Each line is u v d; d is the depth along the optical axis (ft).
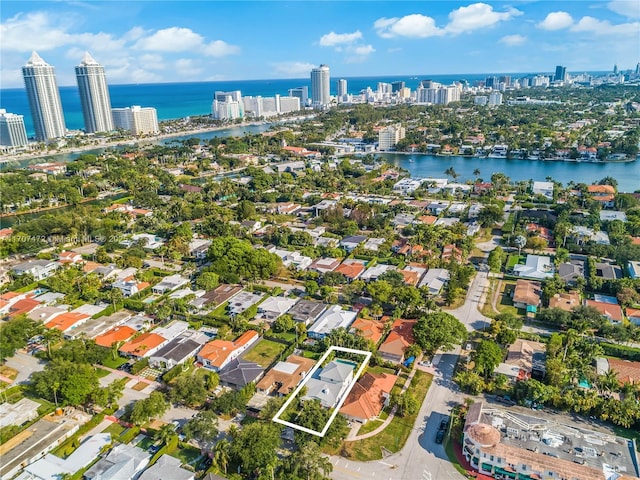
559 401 485.97
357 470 417.08
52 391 503.20
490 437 419.13
